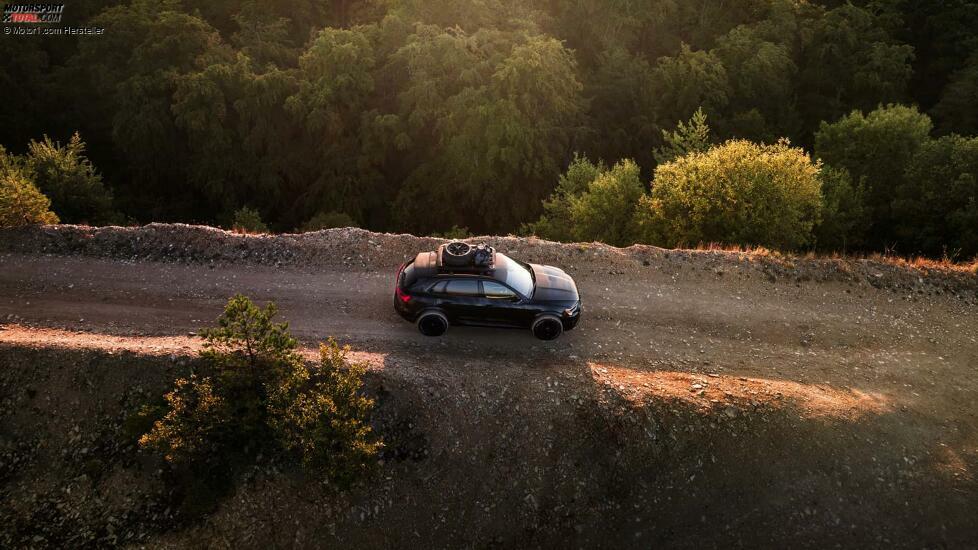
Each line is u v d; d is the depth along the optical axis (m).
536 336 13.41
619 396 12.19
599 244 17.22
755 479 11.70
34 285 14.09
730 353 13.87
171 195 39.94
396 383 11.88
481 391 12.07
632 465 11.70
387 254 16.23
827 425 12.27
